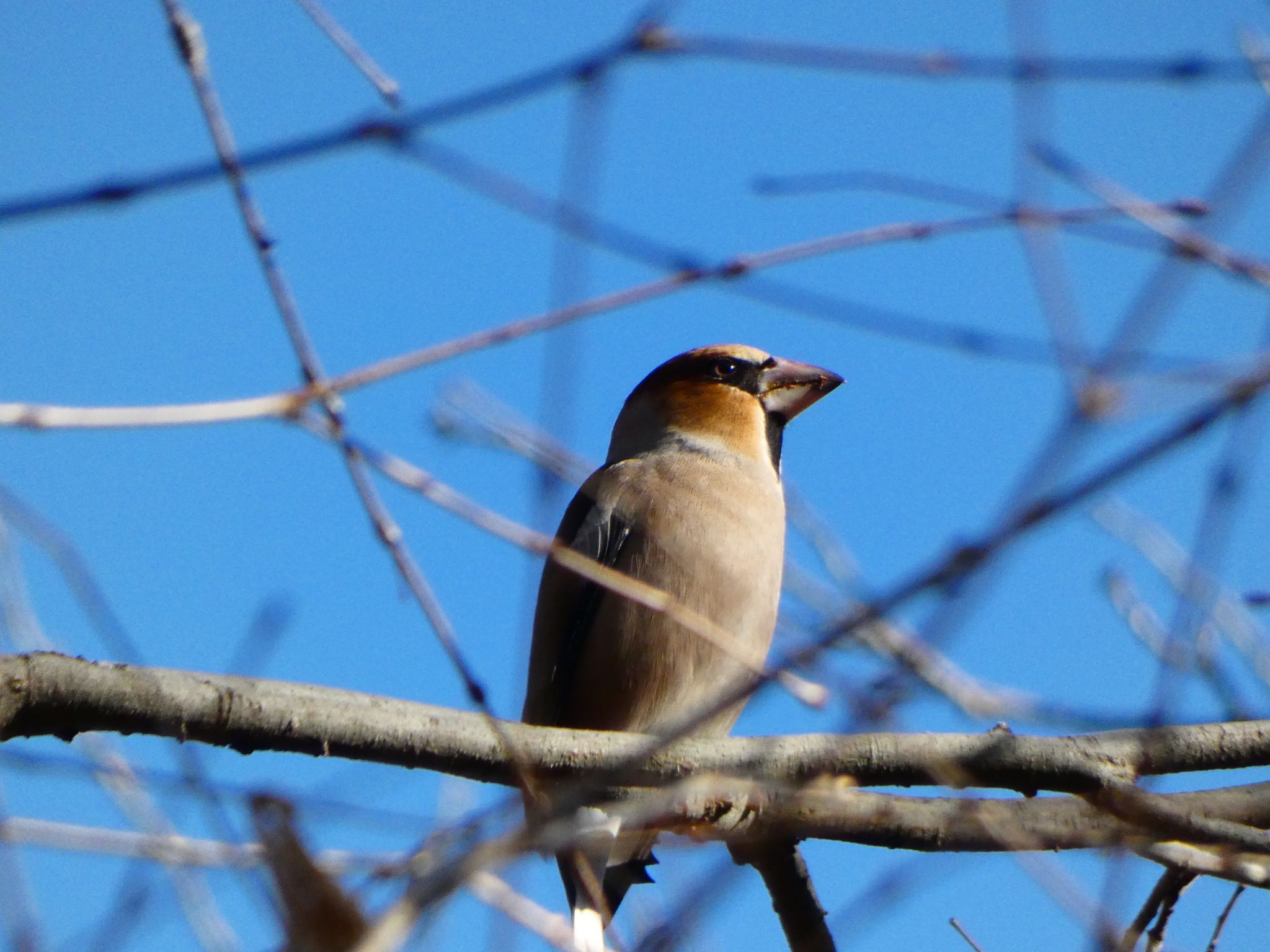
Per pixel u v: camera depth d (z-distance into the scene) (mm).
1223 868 8141
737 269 6219
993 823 8422
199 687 7633
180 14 5832
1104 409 4145
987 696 9500
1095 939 5578
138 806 7426
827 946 9406
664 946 5078
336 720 7840
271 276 6215
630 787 8562
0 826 7180
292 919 4387
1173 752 8875
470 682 6047
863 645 6875
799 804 8641
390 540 6105
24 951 6047
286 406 6043
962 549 4137
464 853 5234
